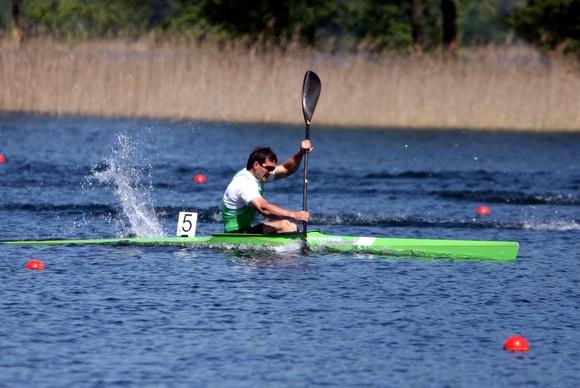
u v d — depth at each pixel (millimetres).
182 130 127688
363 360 40000
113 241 62781
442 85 132750
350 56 138625
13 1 166000
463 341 42781
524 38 180250
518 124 132000
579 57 163750
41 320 44750
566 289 52500
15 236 65562
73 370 38312
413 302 49156
